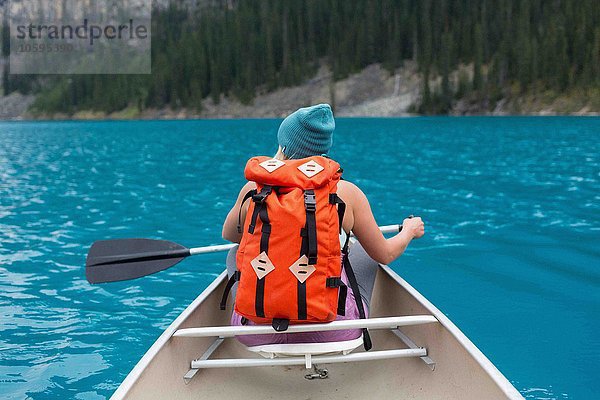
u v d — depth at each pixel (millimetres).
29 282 5254
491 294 4758
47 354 3820
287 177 2348
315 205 2293
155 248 3611
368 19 77375
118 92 98312
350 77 76188
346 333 2514
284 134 2605
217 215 8195
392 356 2582
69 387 3398
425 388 2592
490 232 6793
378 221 7480
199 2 109438
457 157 14977
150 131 34750
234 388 2723
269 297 2291
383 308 3330
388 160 14523
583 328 4051
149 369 2299
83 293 4965
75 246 6516
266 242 2295
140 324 4305
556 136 22000
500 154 15516
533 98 59469
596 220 7336
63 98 105500
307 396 2713
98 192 10406
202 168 13969
